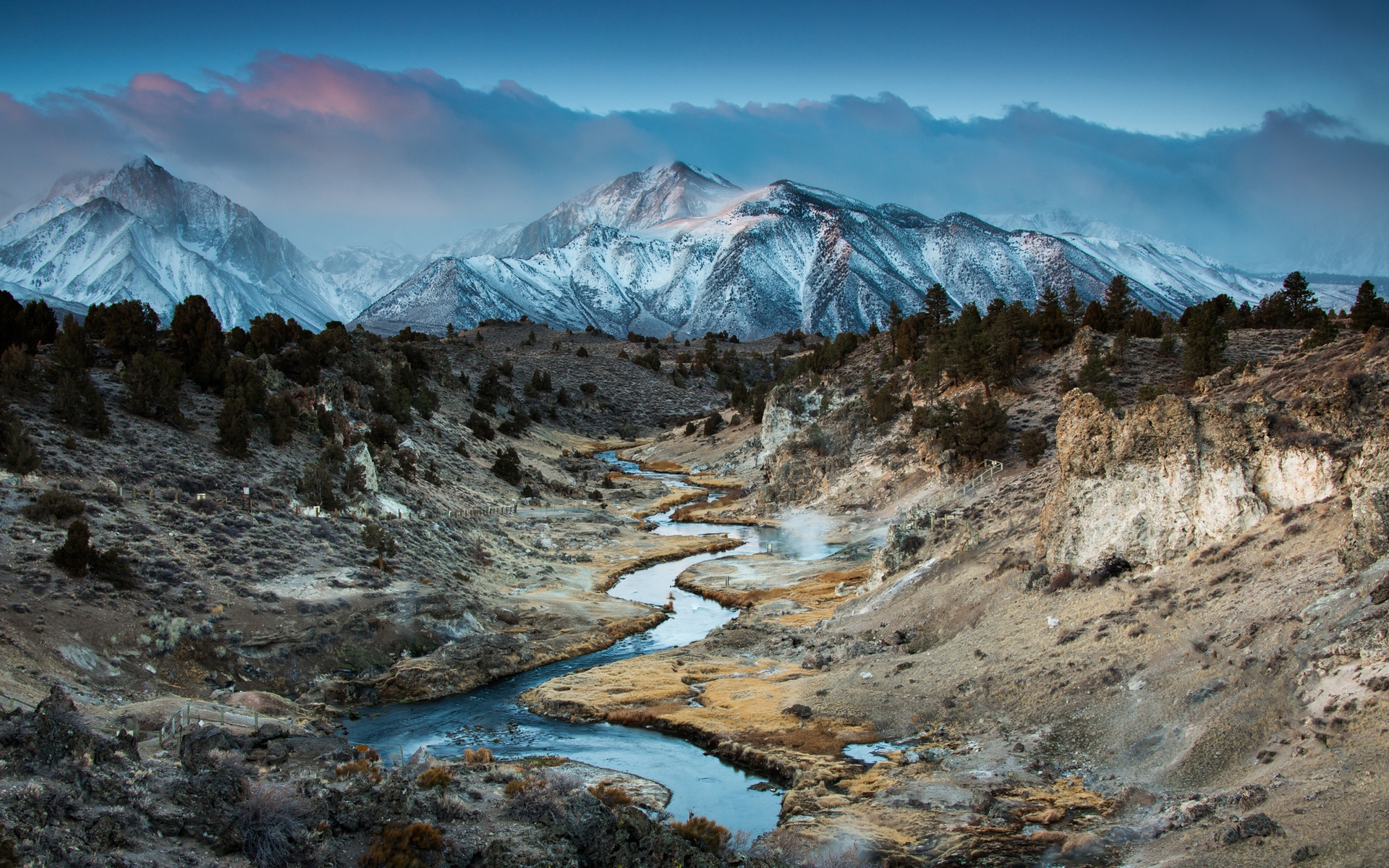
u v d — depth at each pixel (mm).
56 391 89750
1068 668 53531
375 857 34250
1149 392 102188
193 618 66750
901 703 58188
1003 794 44500
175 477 88750
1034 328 171000
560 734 59781
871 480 143375
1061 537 64938
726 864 38812
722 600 98375
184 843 33188
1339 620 42531
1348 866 30203
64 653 56188
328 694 65688
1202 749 42219
